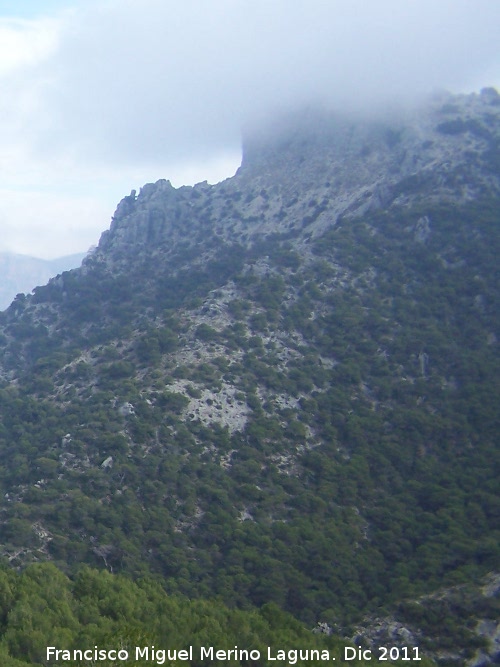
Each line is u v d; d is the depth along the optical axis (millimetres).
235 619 33000
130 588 34688
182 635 30188
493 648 36188
